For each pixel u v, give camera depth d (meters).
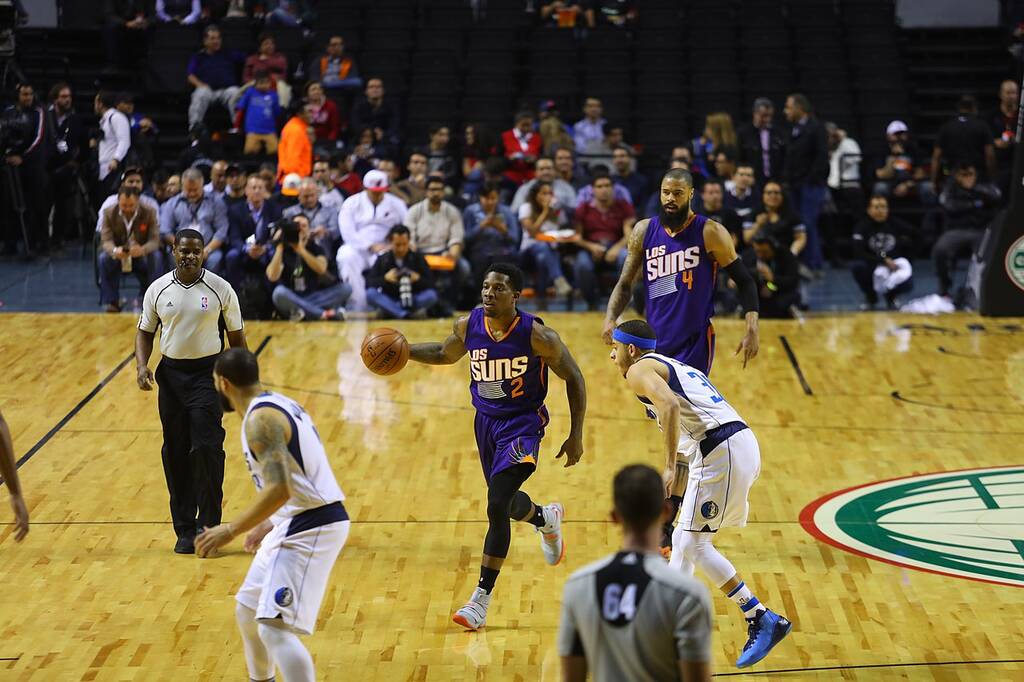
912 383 21.31
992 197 27.78
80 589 13.31
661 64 36.78
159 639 12.12
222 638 12.15
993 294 25.98
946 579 13.55
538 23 38.56
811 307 28.06
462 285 27.22
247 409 10.12
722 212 25.89
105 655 11.75
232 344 14.43
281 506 9.62
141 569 13.88
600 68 36.44
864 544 14.57
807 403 20.22
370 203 26.66
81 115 36.72
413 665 11.59
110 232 25.98
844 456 17.70
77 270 31.23
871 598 13.10
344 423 19.08
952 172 28.20
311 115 32.59
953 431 18.78
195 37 37.25
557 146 31.03
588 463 17.38
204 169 29.47
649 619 7.16
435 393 20.77
